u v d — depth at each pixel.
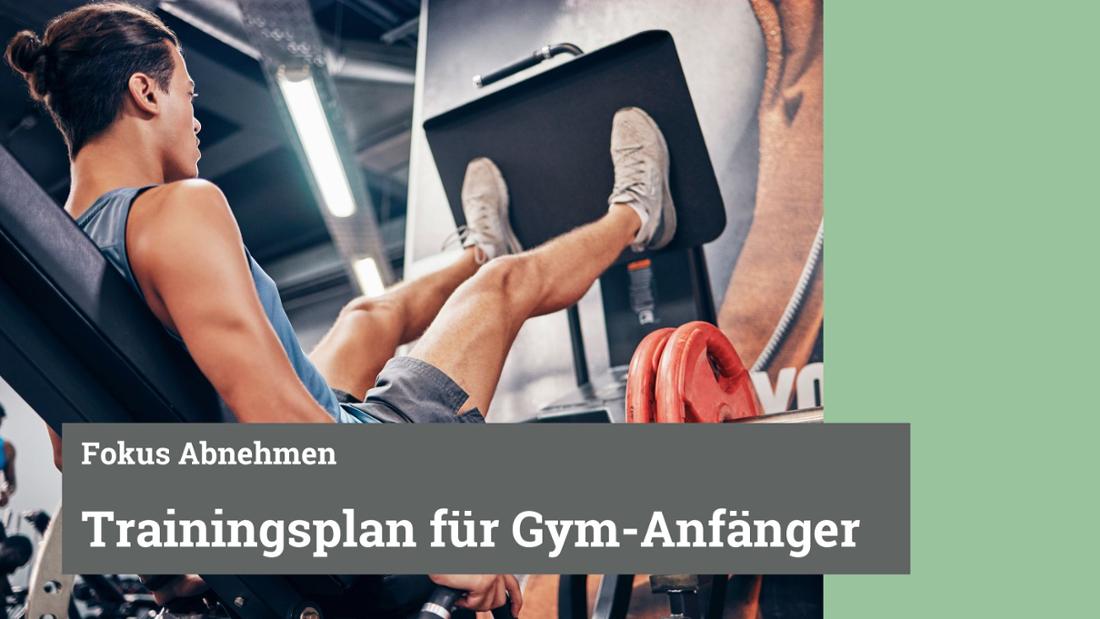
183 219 0.98
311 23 2.66
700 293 2.27
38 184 0.94
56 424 1.01
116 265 1.01
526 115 2.32
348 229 3.29
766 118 2.25
